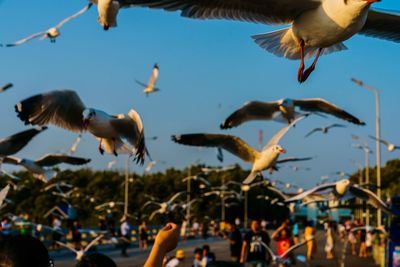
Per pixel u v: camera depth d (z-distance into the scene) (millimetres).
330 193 13867
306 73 5367
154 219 44875
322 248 37875
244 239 15289
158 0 4871
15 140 9328
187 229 47438
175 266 14695
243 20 5473
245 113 12961
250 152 12156
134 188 68312
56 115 7691
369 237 30391
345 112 13180
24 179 51031
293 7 5234
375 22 5719
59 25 10047
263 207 75312
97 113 7211
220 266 7227
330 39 5160
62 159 11438
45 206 48188
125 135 7324
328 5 5000
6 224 19562
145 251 31688
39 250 2963
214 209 67438
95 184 67438
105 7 7062
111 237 22000
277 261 14656
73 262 23672
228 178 69562
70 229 27094
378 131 36562
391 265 17812
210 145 12180
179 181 69875
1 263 2893
